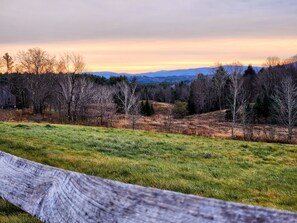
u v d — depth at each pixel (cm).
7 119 6488
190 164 1628
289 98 5472
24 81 9269
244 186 1197
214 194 1003
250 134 4725
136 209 210
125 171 1188
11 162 420
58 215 276
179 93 16350
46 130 2733
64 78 7588
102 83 14675
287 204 1007
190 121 8706
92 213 238
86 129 3111
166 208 194
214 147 2384
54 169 336
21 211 498
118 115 8362
